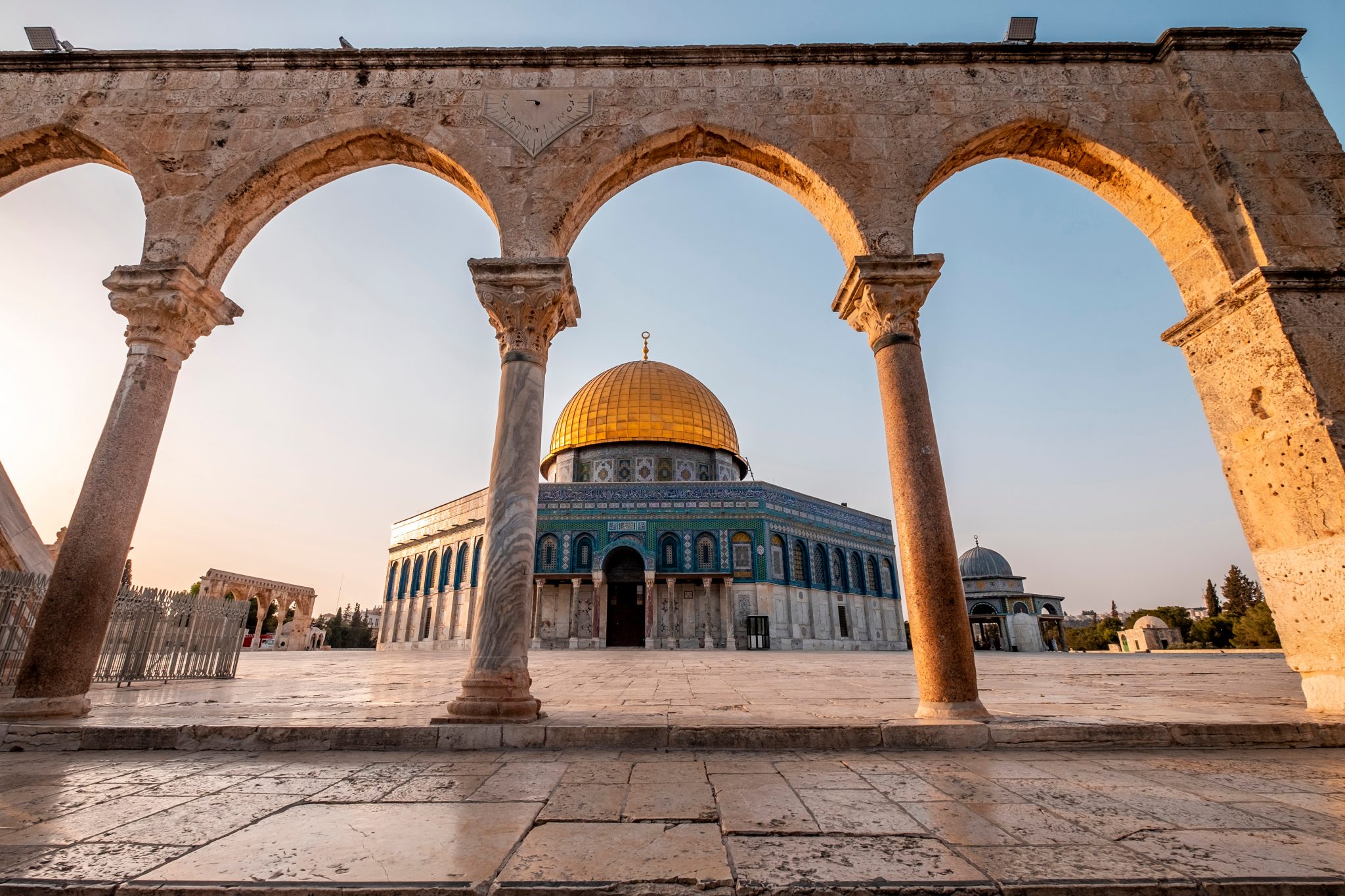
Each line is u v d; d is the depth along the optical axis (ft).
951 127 29.27
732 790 14.37
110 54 30.27
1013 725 19.97
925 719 21.43
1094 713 23.38
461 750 19.33
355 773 16.26
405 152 30.32
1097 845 10.82
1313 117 28.78
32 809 13.04
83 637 23.36
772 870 9.71
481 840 11.03
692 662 69.05
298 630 164.04
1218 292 27.30
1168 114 29.58
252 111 29.81
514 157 28.68
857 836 11.23
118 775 16.19
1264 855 10.33
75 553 23.73
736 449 147.02
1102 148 29.01
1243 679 43.45
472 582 127.03
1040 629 170.19
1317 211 27.04
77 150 30.50
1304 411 23.71
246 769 16.81
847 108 29.73
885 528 157.89
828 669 55.93
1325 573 22.82
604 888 9.08
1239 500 26.12
